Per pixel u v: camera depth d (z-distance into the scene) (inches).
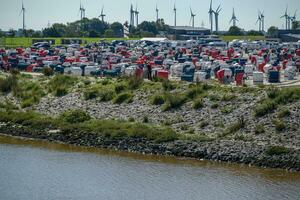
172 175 2824.8
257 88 3863.2
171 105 3912.4
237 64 5802.2
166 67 5757.9
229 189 2613.2
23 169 2955.2
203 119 3641.7
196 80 4503.0
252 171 2871.6
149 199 2508.6
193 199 2500.0
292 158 2920.8
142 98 4158.5
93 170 2928.2
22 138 3693.4
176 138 3346.5
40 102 4505.4
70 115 3937.0
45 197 2546.8
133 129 3535.9
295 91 3646.7
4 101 4667.8
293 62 5964.6
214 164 3006.9
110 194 2578.7
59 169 2950.3
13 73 5482.3
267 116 3467.0
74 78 4842.5
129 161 3090.6
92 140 3508.9
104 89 4431.6
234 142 3206.2
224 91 3917.3
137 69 4965.6
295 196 2513.5
